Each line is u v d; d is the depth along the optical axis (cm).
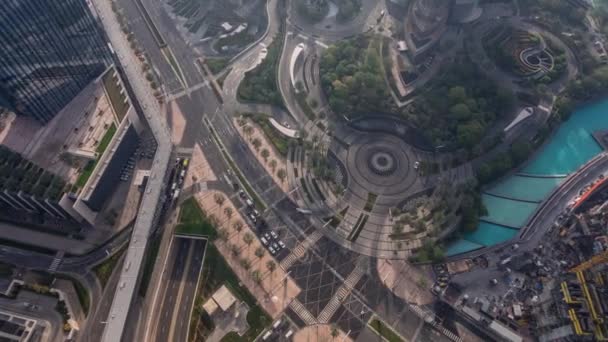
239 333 19650
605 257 18238
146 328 19875
